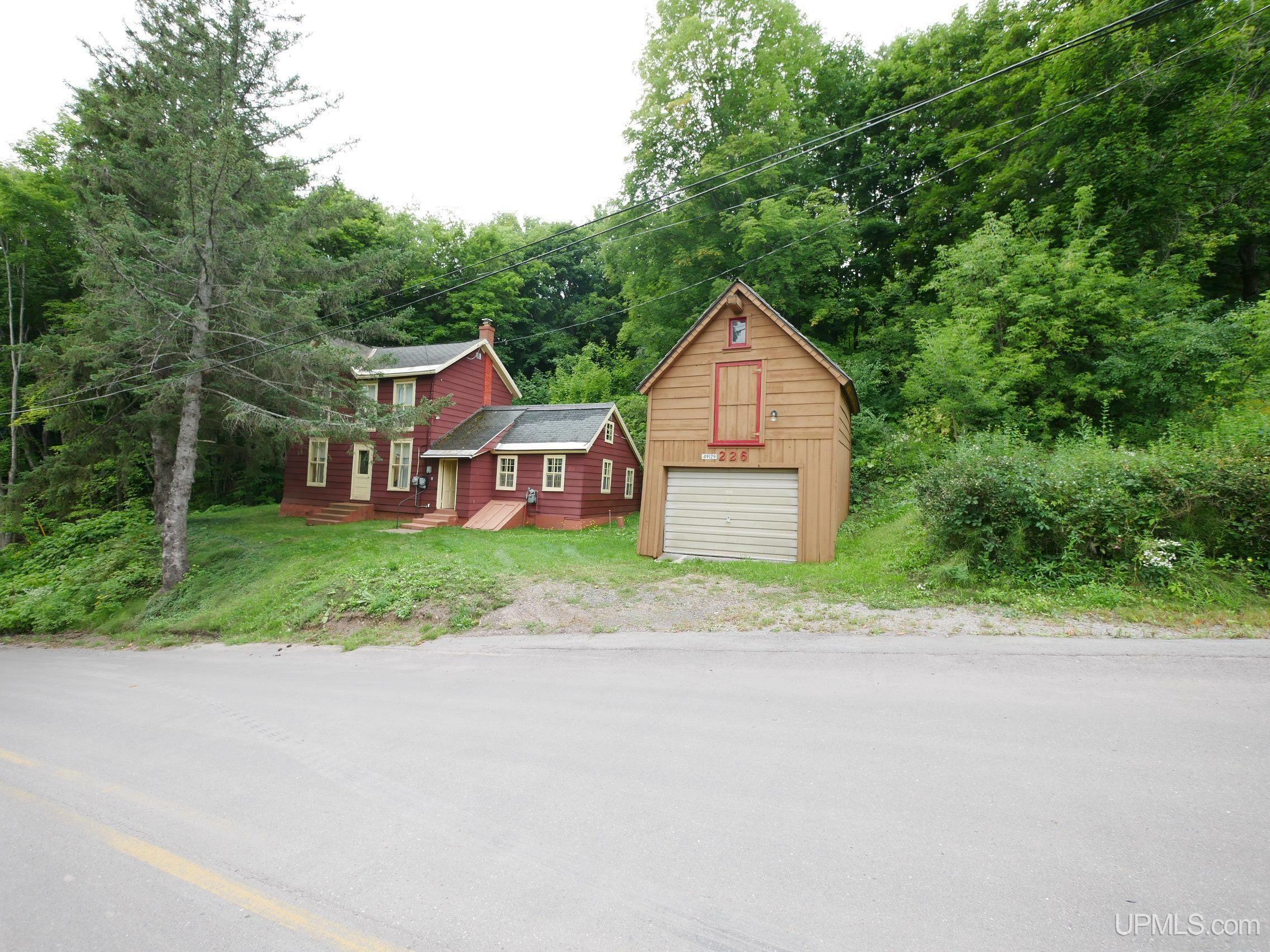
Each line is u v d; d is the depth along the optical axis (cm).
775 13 2353
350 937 272
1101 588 802
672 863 314
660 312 2578
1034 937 248
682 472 1466
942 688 558
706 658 722
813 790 385
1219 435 941
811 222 2158
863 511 1498
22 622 1359
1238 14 1506
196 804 420
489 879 311
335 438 1533
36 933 288
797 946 249
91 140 1523
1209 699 502
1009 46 2086
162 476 1791
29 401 1717
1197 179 1595
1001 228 1652
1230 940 242
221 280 1429
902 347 2116
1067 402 1561
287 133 1511
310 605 1156
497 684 686
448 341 3672
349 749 506
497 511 2097
